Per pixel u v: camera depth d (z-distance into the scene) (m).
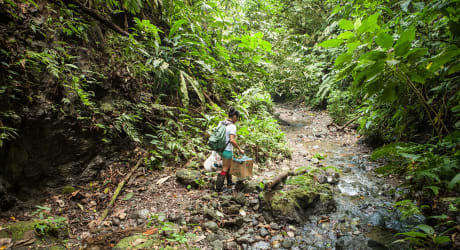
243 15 8.02
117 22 5.04
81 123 3.67
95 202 3.38
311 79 9.59
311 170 4.36
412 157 2.45
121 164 4.08
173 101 5.59
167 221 3.05
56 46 3.59
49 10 3.62
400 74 1.99
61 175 3.49
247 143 5.22
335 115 8.30
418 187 3.05
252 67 7.84
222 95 6.78
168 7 5.58
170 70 4.82
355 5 4.60
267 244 2.73
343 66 2.12
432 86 3.72
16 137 3.03
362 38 2.01
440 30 3.18
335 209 3.39
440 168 2.29
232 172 3.75
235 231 2.96
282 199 3.26
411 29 1.76
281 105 12.61
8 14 3.13
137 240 2.64
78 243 2.67
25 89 3.13
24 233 2.57
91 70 4.04
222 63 6.45
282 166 4.97
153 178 4.04
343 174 4.54
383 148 2.74
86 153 3.73
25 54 3.17
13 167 3.04
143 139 4.59
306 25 11.62
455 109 2.71
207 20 6.37
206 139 5.33
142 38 5.32
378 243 2.54
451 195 2.76
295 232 2.94
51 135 3.34
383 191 3.81
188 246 2.62
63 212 3.13
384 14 4.11
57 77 3.41
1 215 2.84
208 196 3.57
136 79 4.90
